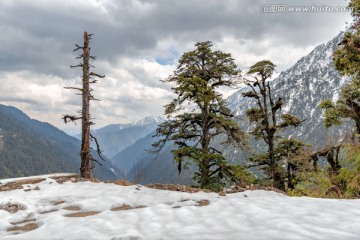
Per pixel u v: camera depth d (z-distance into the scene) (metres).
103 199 7.71
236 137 21.41
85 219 5.87
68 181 10.34
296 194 16.11
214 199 7.67
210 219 5.52
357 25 14.16
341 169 14.84
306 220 5.12
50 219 6.04
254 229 4.71
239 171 19.56
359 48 13.78
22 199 7.71
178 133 21.41
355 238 4.16
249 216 5.64
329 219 5.16
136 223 5.54
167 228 5.09
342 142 14.79
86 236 4.81
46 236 4.92
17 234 5.28
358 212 5.63
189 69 21.41
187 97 20.50
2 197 7.95
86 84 14.75
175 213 6.11
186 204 7.19
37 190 8.95
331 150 15.84
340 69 15.84
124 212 6.38
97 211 6.82
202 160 19.77
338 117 16.48
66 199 7.86
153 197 8.12
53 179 10.44
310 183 16.52
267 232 4.47
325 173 15.91
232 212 5.99
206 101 19.27
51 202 7.66
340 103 16.30
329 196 14.83
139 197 8.09
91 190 8.96
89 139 14.89
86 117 14.77
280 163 22.27
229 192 9.19
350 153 13.95
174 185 9.51
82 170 14.68
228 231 4.66
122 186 9.62
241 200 7.23
